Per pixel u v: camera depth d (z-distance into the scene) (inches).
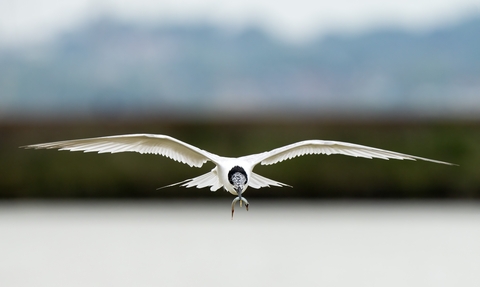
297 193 1078.4
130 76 5787.4
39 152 1096.2
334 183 1069.8
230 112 1194.6
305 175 1066.7
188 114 1186.6
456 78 4586.6
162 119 1140.5
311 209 1035.3
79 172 1087.0
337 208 1039.0
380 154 408.8
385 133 1110.4
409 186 1074.7
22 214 1020.5
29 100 4803.2
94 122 1137.4
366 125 1121.4
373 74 5954.7
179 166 1078.4
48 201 1102.4
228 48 6264.8
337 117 1152.2
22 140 1107.3
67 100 5036.9
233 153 1117.1
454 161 1080.8
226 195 1101.1
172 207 1079.0
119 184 1082.7
